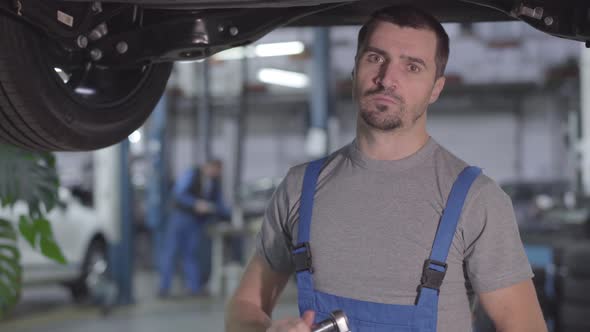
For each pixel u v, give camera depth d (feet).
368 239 5.14
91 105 6.15
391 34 5.22
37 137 5.83
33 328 21.31
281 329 4.77
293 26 6.95
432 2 6.43
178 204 29.09
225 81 53.98
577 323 15.48
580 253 15.52
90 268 25.36
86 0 5.46
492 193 5.08
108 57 6.32
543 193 51.75
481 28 75.20
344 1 5.51
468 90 82.74
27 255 21.56
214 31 6.25
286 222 5.59
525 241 19.93
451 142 89.92
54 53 6.02
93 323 22.43
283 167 89.66
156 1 5.47
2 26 5.37
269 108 86.74
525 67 77.36
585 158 53.93
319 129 35.60
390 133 5.23
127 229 26.71
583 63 58.29
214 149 68.85
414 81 5.20
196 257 29.30
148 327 21.97
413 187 5.17
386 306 5.01
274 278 5.88
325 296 5.18
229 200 45.16
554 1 5.74
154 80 6.84
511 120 87.51
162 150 36.04
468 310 5.15
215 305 26.68
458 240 5.03
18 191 8.85
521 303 5.08
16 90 5.50
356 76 5.36
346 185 5.32
